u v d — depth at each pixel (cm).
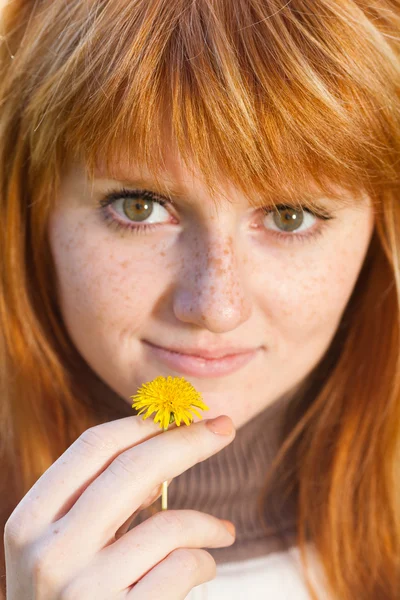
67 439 78
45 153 69
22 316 76
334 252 69
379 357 78
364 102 66
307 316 70
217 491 76
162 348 70
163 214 68
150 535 64
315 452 79
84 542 63
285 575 77
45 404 78
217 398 70
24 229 74
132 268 69
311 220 68
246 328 69
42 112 69
